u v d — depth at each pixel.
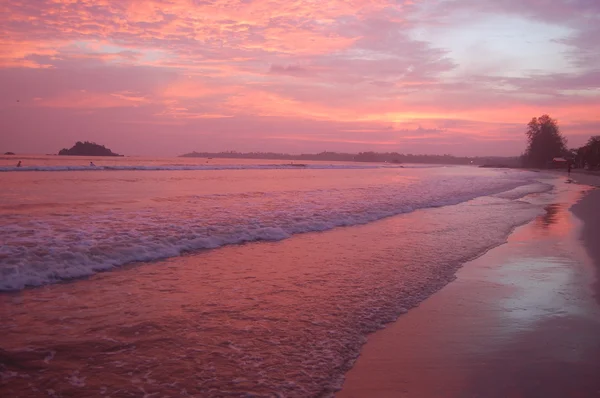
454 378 4.11
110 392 3.71
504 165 157.12
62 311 5.57
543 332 5.25
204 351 4.55
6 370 4.01
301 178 41.12
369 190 26.19
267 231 11.41
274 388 3.86
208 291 6.59
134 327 5.12
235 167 70.19
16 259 7.39
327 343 4.86
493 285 7.28
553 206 19.75
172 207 15.11
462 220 14.85
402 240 11.12
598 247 10.43
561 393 3.82
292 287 6.92
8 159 70.31
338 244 10.47
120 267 7.79
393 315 5.81
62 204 15.29
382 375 4.16
